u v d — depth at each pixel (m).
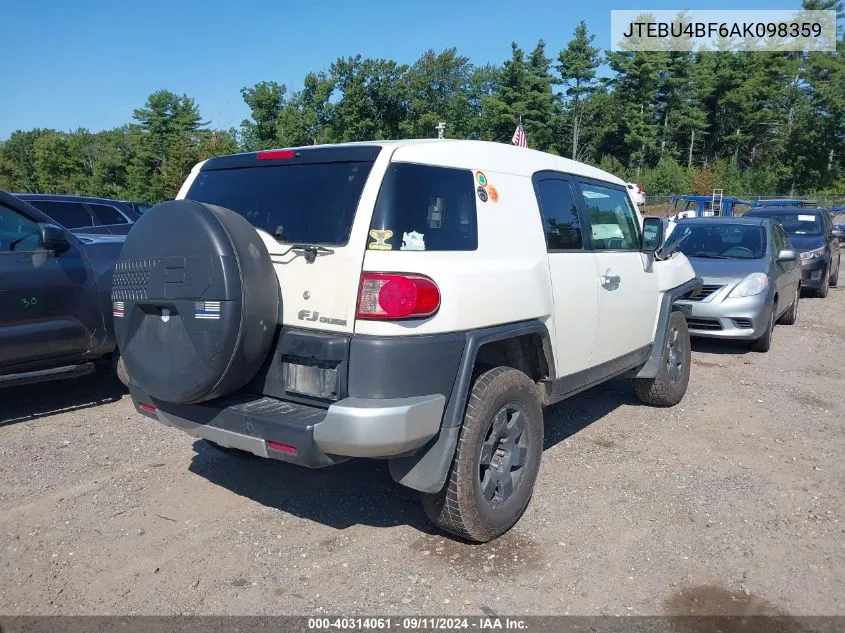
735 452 5.34
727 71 70.62
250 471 4.83
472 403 3.61
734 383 7.46
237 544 3.84
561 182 4.70
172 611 3.23
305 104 52.00
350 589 3.41
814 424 6.06
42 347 5.79
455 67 63.59
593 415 6.20
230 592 3.38
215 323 3.30
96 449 5.21
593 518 4.19
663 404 6.41
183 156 56.97
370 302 3.27
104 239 6.82
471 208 3.77
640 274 5.60
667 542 3.92
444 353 3.42
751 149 73.44
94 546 3.80
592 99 68.00
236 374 3.40
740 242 9.77
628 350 5.50
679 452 5.32
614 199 5.52
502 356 4.25
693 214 18.94
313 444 3.23
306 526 4.05
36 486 4.54
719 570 3.64
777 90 70.50
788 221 15.83
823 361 8.61
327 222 3.50
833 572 3.63
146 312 3.62
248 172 4.00
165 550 3.77
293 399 3.47
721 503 4.43
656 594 3.41
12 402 6.40
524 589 3.42
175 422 3.76
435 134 59.28
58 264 5.86
